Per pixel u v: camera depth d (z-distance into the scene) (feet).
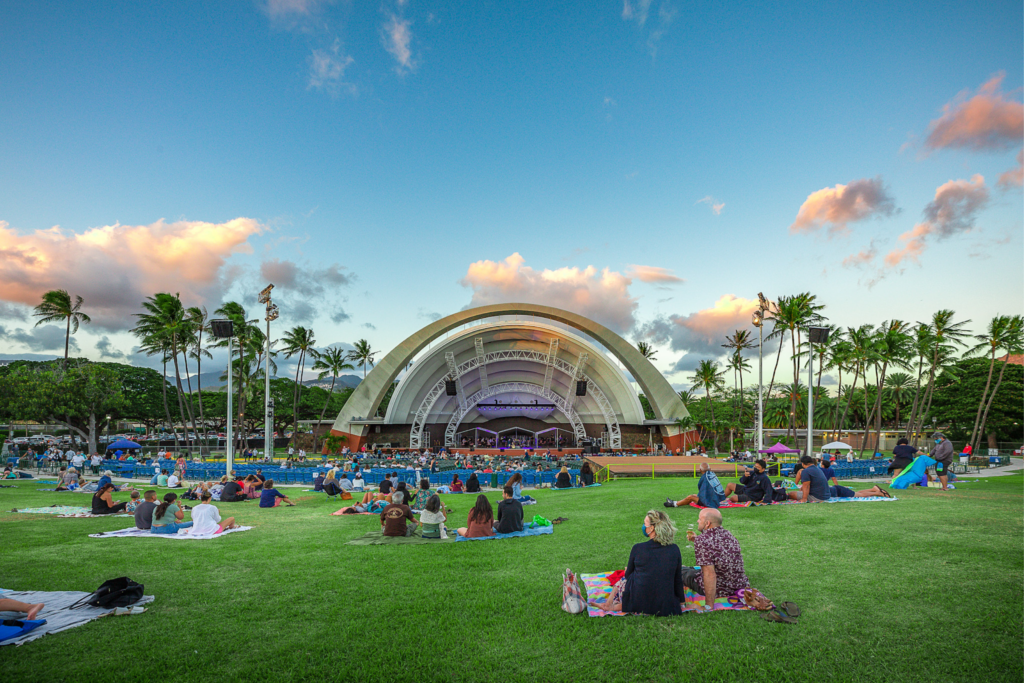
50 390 187.83
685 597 21.36
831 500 46.01
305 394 299.38
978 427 211.00
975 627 18.03
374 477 97.50
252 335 228.63
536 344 224.53
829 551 27.78
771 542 30.25
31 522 45.14
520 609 20.81
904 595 21.01
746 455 146.61
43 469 129.49
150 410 274.16
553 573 25.64
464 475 97.81
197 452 195.42
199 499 64.08
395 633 18.86
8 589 23.70
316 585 24.40
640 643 17.62
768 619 18.97
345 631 19.06
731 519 37.91
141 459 134.31
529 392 224.74
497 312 211.41
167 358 208.44
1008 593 20.90
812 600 20.81
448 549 31.71
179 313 186.29
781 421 317.01
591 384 218.79
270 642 18.24
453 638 18.39
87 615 20.26
